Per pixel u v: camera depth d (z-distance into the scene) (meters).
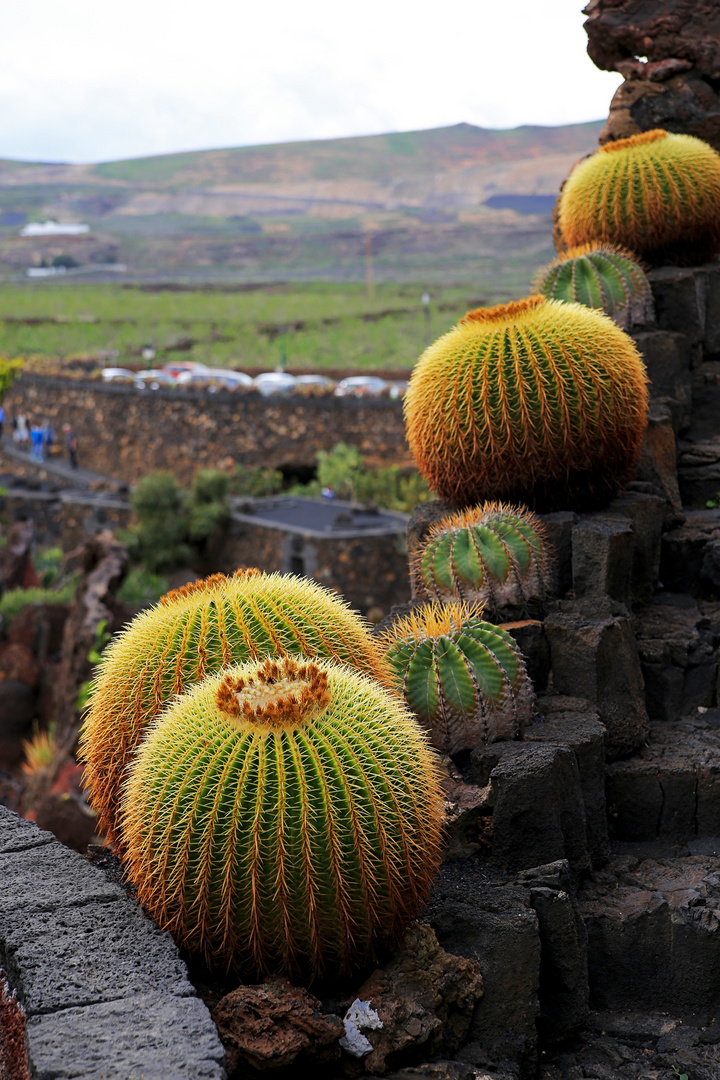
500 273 125.12
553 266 7.30
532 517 5.53
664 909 4.20
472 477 5.73
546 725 4.68
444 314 73.81
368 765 3.17
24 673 20.19
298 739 3.17
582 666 5.01
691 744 5.17
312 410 32.25
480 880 4.08
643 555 6.11
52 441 42.09
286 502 29.92
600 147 8.59
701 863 4.62
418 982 3.41
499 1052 3.52
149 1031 2.81
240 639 3.81
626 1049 3.91
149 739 3.44
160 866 3.20
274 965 3.27
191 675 3.77
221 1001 3.14
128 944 3.22
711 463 7.38
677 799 4.85
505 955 3.61
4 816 4.17
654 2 9.26
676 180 7.50
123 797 3.67
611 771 4.88
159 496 28.16
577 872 4.36
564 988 3.84
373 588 24.64
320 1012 3.19
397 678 4.47
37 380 42.88
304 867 3.09
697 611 6.13
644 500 6.07
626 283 7.15
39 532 35.59
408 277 125.88
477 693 4.47
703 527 6.70
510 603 5.22
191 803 3.15
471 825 4.27
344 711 3.27
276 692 3.24
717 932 4.10
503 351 5.55
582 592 5.57
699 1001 4.13
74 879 3.63
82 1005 2.94
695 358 7.80
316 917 3.14
